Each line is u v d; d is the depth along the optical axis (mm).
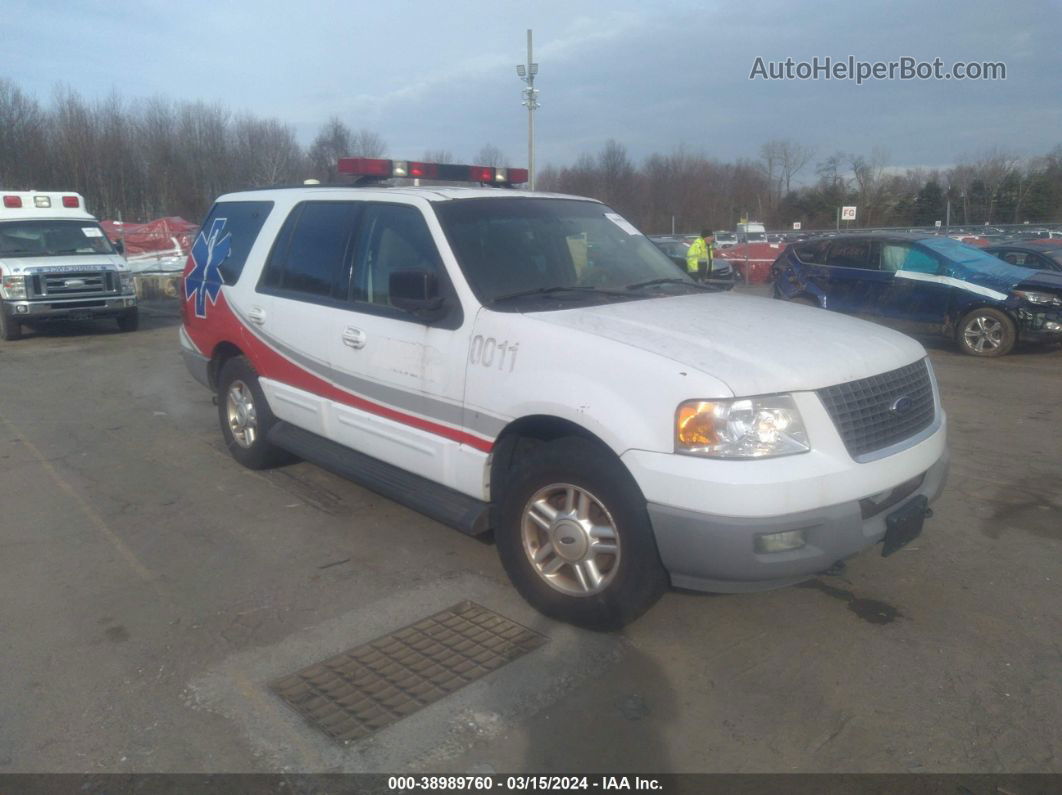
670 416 3303
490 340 3939
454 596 4203
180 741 3092
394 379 4430
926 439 3803
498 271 4254
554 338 3703
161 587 4340
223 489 5812
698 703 3307
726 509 3199
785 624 3904
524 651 3682
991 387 9305
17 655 3693
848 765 2949
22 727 3184
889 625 3895
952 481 5910
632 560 3498
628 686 3420
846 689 3395
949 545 4785
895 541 3586
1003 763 2949
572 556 3719
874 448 3543
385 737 3104
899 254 12273
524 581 3949
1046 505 5414
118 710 3285
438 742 3074
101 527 5152
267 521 5219
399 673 3520
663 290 4641
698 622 3924
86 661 3641
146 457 6598
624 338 3596
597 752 3021
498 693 3367
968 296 11422
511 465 4082
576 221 4941
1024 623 3904
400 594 4234
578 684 3430
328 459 5012
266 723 3189
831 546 3340
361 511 5379
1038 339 11008
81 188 45562
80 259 13984
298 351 5152
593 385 3523
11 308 13156
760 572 3258
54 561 4672
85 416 8008
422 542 4883
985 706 3271
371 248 4730
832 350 3629
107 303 13922
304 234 5270
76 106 46281
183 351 6699
